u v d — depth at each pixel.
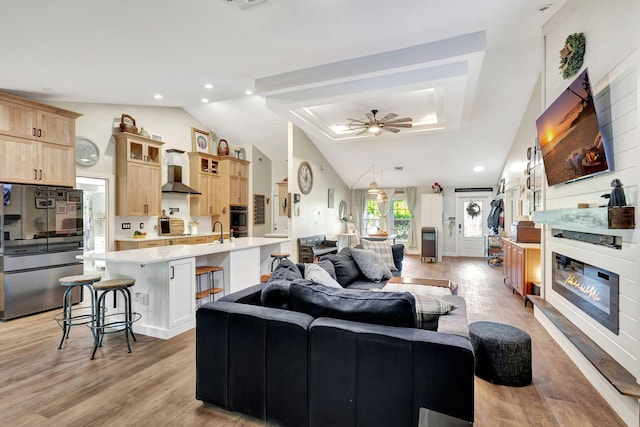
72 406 2.06
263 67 3.50
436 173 8.62
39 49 2.70
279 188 8.27
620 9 2.10
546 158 3.20
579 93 2.42
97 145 5.17
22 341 3.11
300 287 2.00
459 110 4.62
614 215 1.90
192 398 2.16
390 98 4.91
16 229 3.79
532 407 2.09
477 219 9.32
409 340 1.54
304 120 5.42
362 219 10.22
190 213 6.92
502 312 4.06
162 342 3.08
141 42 2.65
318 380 1.72
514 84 4.66
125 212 5.36
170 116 6.45
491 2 2.46
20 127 3.91
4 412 1.99
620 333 2.11
